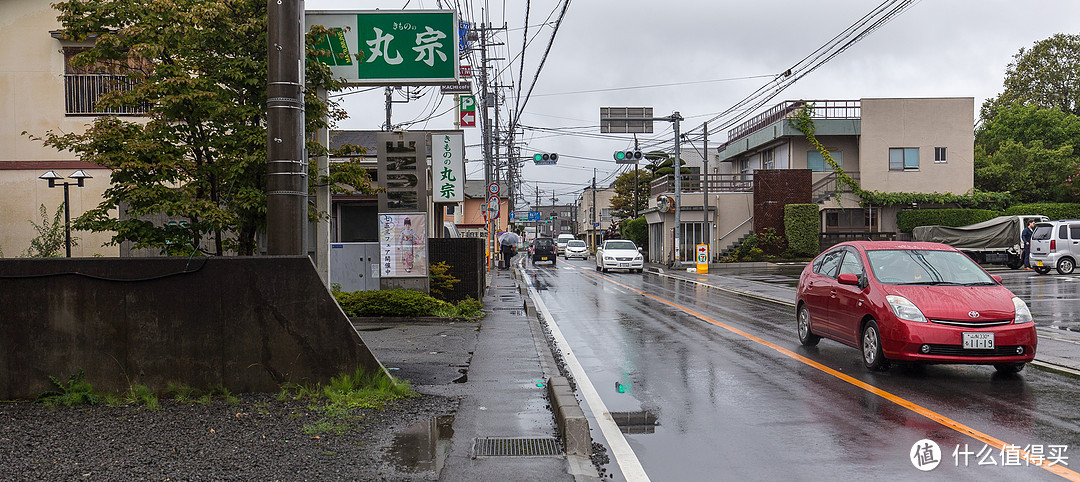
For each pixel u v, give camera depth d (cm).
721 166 5675
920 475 490
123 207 1465
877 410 676
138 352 677
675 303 1867
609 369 919
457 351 1005
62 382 671
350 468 482
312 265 695
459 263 1691
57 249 1368
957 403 702
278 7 697
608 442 581
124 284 677
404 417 623
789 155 4128
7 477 452
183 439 541
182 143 1002
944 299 817
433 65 1206
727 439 586
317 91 1061
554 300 1973
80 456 497
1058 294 1866
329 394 669
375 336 1162
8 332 669
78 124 1469
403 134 1485
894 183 4028
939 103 4025
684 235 4109
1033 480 479
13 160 1475
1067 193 4403
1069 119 4775
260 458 498
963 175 4041
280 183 697
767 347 1091
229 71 887
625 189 7012
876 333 854
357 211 2069
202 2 923
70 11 916
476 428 593
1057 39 5244
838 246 1052
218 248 975
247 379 688
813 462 521
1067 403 699
